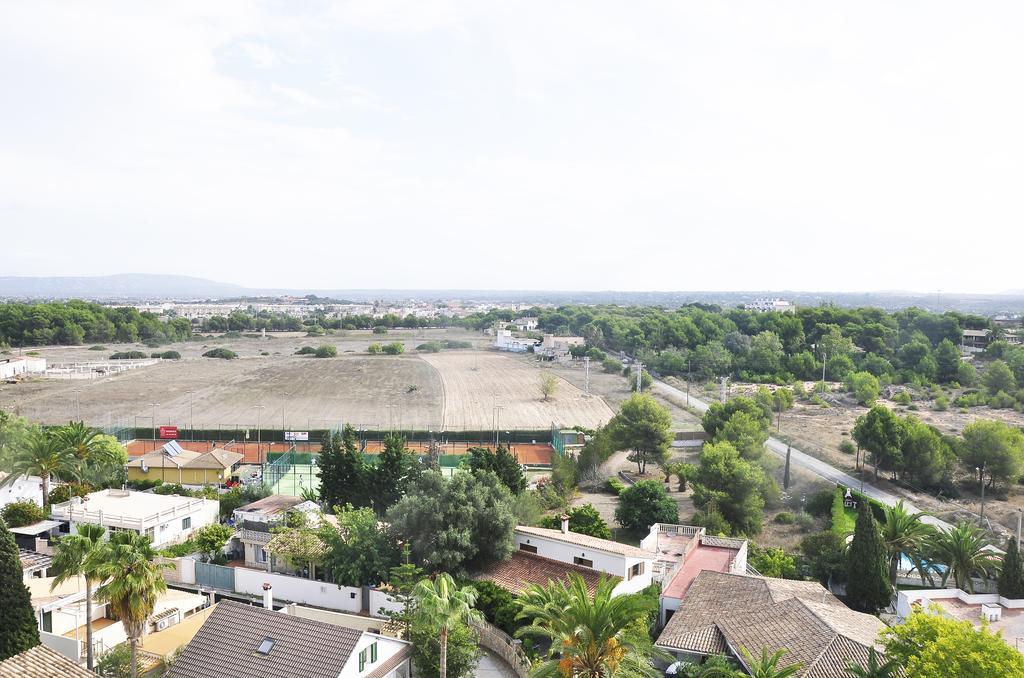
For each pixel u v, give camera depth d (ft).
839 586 204.95
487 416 504.84
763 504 269.44
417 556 192.44
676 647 145.38
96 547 133.18
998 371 556.10
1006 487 317.42
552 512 264.72
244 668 130.72
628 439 336.49
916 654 113.70
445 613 134.41
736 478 259.19
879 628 149.38
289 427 453.99
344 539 200.85
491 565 198.49
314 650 131.64
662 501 252.42
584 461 331.36
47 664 118.32
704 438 393.09
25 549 220.43
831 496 279.28
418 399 574.97
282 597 196.34
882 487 317.63
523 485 263.29
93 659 143.74
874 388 538.06
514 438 412.57
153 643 163.43
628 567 181.88
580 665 113.09
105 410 517.14
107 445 299.58
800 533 255.70
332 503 257.55
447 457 362.74
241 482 323.98
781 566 206.28
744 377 654.53
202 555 221.66
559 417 502.79
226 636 138.21
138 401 558.15
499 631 169.99
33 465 245.86
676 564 201.98
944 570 221.87
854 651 132.05
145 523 222.07
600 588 124.47
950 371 629.51
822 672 126.21
